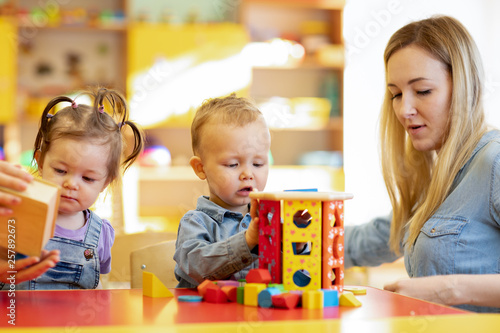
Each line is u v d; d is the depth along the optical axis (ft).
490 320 2.48
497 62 12.49
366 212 12.80
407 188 4.65
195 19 12.35
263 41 12.71
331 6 12.82
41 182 2.83
